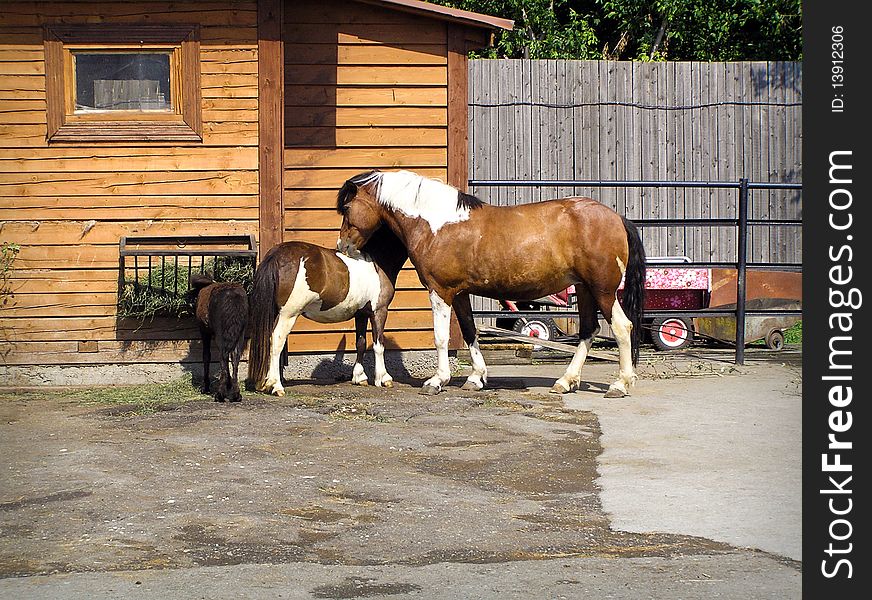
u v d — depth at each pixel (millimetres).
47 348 9219
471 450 6578
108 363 9258
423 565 4496
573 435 7027
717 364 10578
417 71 9852
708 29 17641
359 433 6980
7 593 4148
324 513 5230
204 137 9281
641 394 8648
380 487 5703
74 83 9242
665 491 5664
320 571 4406
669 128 13312
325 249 8539
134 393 8547
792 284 12391
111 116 9242
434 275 8469
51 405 8148
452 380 9492
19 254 9195
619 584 4262
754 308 12312
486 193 13148
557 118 13180
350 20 9758
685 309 12352
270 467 6082
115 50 9211
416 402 8070
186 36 9211
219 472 5957
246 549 4691
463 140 9898
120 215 9266
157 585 4238
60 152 9219
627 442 6824
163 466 6078
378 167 9852
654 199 13297
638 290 8438
